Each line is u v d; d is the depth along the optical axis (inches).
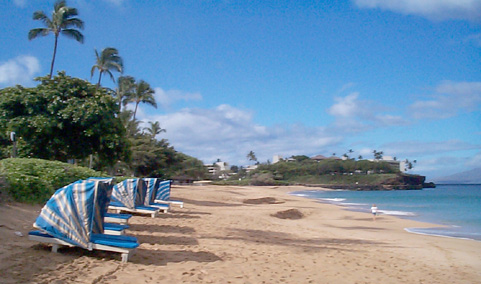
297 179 5029.5
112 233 316.8
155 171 2138.3
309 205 1435.8
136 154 1955.0
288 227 632.4
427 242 582.2
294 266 322.7
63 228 265.3
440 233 751.1
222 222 586.2
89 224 265.9
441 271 367.2
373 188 4574.3
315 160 6343.5
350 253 418.9
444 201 2085.4
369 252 440.8
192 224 522.0
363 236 615.8
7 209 357.4
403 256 434.3
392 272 339.9
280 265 319.9
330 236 563.8
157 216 565.3
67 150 791.7
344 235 601.0
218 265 293.3
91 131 749.9
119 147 839.1
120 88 1884.8
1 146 802.2
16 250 255.4
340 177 4879.4
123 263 264.2
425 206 1649.9
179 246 354.9
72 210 266.2
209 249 354.3
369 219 986.1
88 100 788.0
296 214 997.8
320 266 334.3
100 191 275.4
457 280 334.6
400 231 759.1
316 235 560.1
